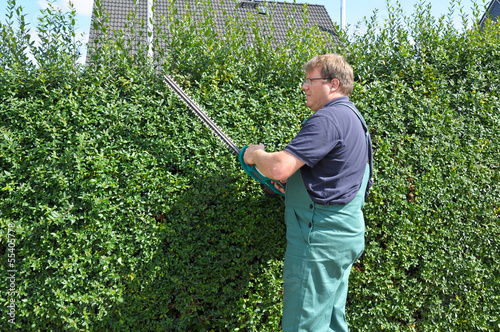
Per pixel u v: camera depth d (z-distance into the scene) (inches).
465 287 107.7
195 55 91.8
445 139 106.7
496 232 110.9
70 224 82.7
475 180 108.6
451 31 110.3
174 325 90.0
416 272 106.2
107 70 85.0
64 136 83.3
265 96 94.1
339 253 73.9
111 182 83.4
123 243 86.4
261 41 98.0
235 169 91.0
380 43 106.0
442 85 106.1
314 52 99.0
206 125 85.0
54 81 83.8
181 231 89.1
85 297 83.1
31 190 80.4
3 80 80.5
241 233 92.1
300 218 75.3
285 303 76.9
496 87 113.0
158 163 88.0
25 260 81.6
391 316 105.1
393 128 103.7
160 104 87.4
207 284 91.7
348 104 75.4
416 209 102.6
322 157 69.0
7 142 79.5
